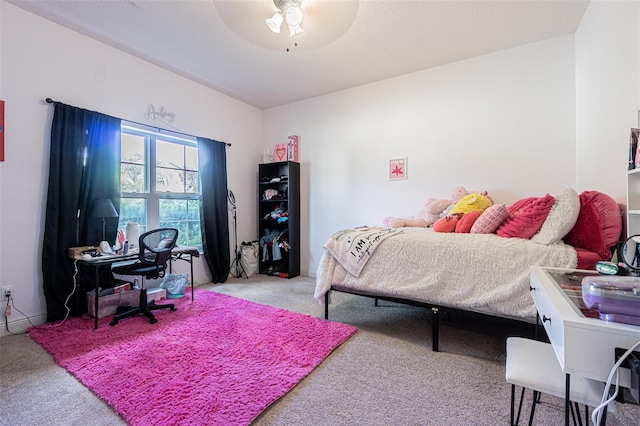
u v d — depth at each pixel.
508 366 1.03
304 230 4.16
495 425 1.24
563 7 2.19
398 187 3.41
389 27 2.43
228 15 2.28
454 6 2.18
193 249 2.98
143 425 1.22
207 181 3.62
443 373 1.64
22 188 2.25
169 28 2.45
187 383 1.52
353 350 1.93
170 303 2.73
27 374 1.63
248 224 4.32
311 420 1.28
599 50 2.00
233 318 2.45
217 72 3.29
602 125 1.97
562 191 1.83
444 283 1.89
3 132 2.15
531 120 2.71
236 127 4.11
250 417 1.27
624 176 1.65
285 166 4.20
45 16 2.30
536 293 1.17
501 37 2.59
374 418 1.29
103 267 2.66
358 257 2.23
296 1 2.04
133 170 3.07
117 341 2.02
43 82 2.34
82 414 1.31
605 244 1.59
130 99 2.90
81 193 2.53
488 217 2.08
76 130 2.46
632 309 0.67
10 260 2.20
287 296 3.12
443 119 3.13
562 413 1.29
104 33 2.53
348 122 3.76
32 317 2.29
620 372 0.66
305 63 3.07
